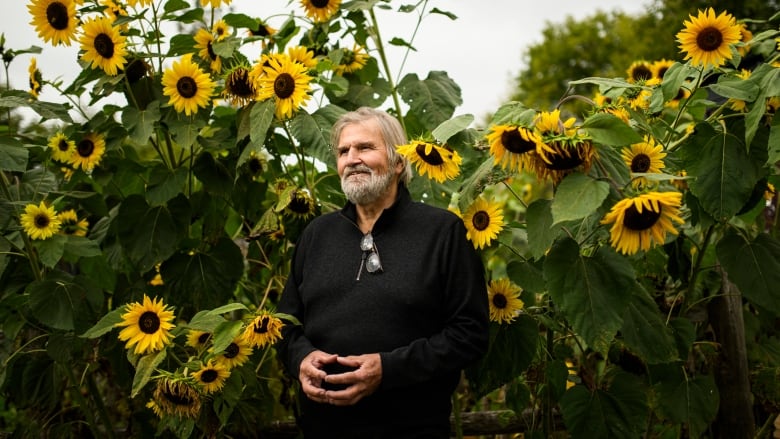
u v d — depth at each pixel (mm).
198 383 2115
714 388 2223
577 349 2986
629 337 1949
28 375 2570
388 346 1999
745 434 2561
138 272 2713
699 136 2010
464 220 2232
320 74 2574
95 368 2641
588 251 1998
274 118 2490
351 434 2002
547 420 2463
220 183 2664
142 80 2666
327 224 2270
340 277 2109
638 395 2172
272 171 2943
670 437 2689
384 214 2143
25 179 2664
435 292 2045
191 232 3006
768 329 2785
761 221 2719
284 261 2754
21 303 2555
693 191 1982
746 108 2057
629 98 2373
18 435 2781
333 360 1984
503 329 2305
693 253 2596
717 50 1922
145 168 2859
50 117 2395
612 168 1846
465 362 1987
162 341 2154
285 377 2861
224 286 2631
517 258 2299
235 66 2523
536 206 1907
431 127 2686
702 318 2748
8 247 2424
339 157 2248
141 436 2625
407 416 1993
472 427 2812
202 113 2598
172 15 2609
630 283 1856
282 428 2809
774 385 2510
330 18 2752
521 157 1815
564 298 1864
